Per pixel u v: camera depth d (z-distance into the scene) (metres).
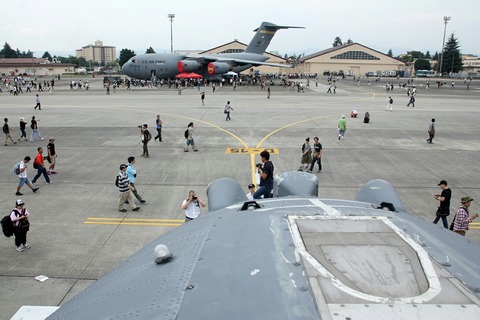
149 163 17.81
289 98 48.25
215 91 58.25
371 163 18.08
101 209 12.27
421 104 43.44
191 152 19.95
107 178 15.56
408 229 2.80
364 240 2.55
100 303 2.40
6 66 149.38
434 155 19.70
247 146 21.28
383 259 2.30
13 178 15.42
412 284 2.07
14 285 7.92
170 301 2.13
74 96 49.62
